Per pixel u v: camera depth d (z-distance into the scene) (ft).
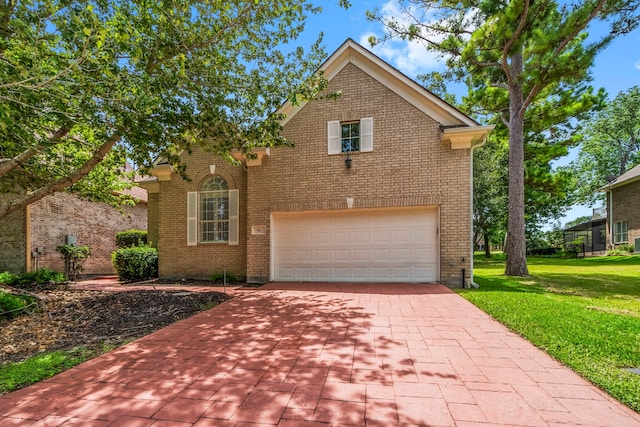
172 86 19.70
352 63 31.40
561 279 34.45
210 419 8.33
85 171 22.95
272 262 32.35
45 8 14.65
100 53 14.62
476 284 28.94
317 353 12.86
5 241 38.88
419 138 29.68
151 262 37.70
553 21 30.68
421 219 29.99
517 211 38.09
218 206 35.86
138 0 17.40
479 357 12.34
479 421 8.17
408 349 13.21
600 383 9.98
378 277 30.66
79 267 40.98
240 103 23.76
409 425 8.00
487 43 34.04
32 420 8.43
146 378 10.89
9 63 13.67
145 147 21.89
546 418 8.29
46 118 19.53
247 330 16.12
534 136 61.26
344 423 8.10
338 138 31.27
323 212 31.94
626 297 24.61
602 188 73.72
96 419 8.43
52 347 14.75
